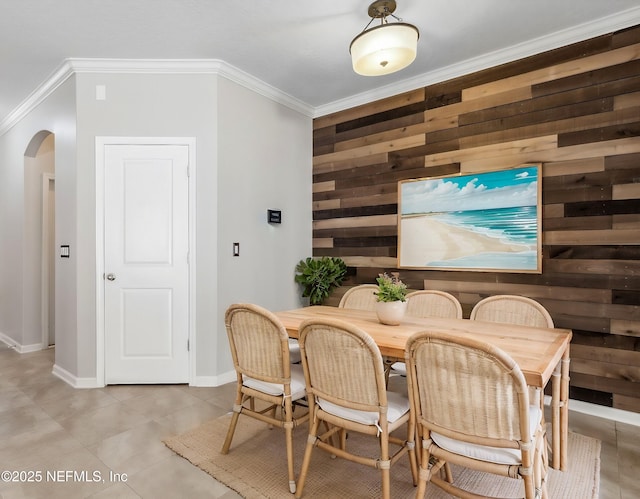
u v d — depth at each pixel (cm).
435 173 336
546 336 190
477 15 254
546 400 283
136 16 253
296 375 210
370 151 379
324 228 416
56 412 263
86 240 311
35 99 374
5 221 461
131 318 315
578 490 180
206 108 317
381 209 371
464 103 321
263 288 363
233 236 333
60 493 176
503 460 135
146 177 316
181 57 308
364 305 297
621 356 254
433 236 334
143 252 316
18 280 429
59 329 337
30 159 420
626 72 253
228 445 211
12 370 353
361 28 269
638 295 248
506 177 297
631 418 250
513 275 295
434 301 275
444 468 187
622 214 254
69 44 287
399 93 359
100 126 312
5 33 271
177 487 182
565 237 274
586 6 245
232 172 332
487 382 130
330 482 187
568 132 273
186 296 317
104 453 211
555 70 279
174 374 317
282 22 262
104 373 313
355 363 158
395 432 240
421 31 272
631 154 251
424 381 146
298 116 405
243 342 196
